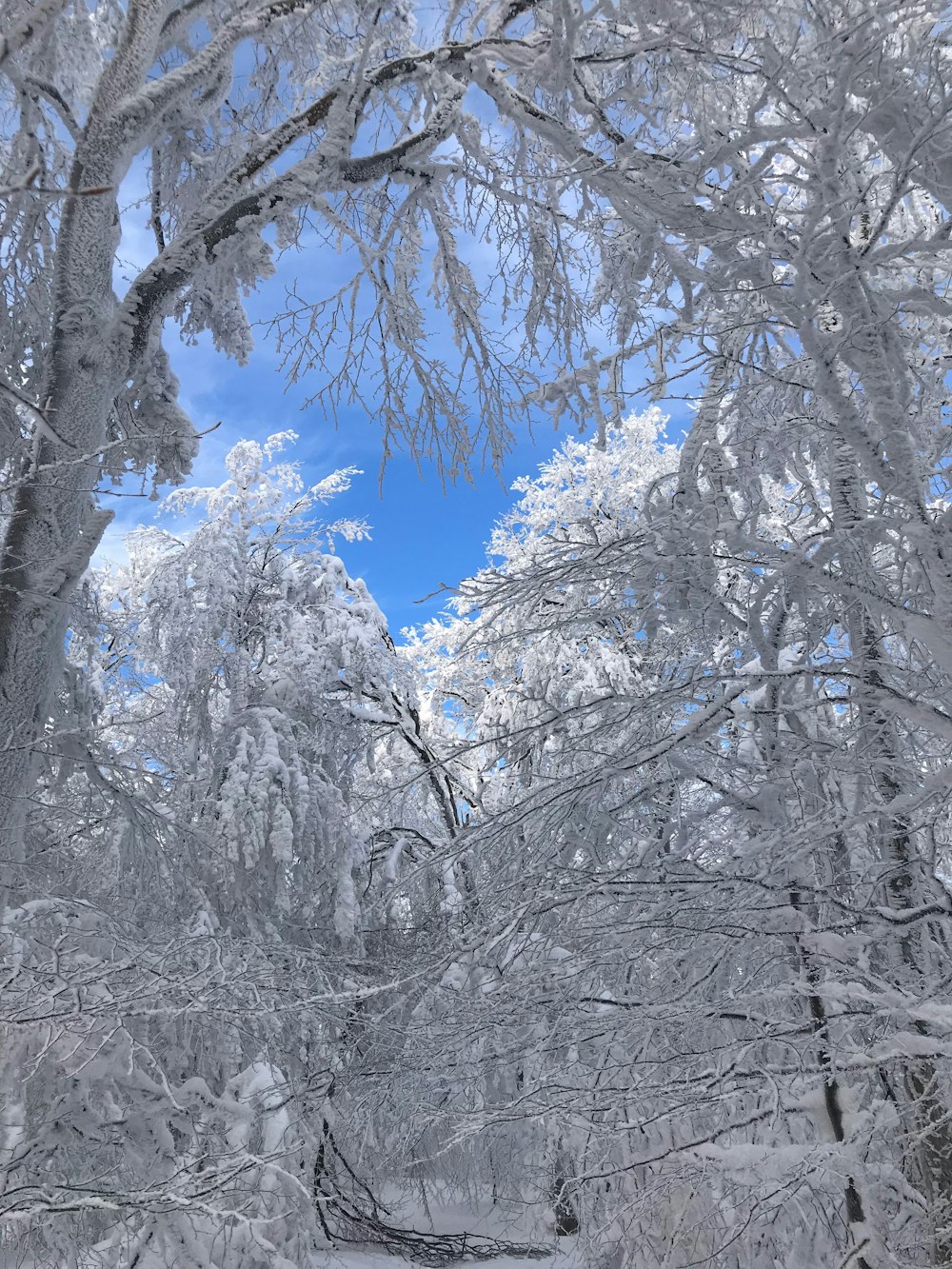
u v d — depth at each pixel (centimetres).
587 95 627
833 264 524
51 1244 516
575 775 634
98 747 910
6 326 834
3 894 624
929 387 612
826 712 738
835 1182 536
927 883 587
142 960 539
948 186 516
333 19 872
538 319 878
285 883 1246
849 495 691
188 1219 543
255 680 1531
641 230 622
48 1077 544
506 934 596
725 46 572
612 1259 639
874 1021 547
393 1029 724
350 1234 1098
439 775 1616
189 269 803
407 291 909
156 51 813
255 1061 836
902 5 435
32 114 752
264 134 876
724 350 673
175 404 980
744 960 620
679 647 746
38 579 687
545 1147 733
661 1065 566
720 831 729
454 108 827
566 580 670
